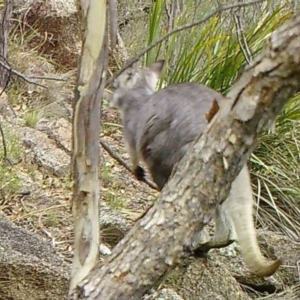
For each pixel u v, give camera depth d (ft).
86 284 15.70
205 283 27.25
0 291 23.47
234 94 13.93
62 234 29.30
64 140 37.68
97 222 16.47
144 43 50.14
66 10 48.42
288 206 36.83
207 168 14.51
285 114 38.04
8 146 34.19
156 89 34.58
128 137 31.17
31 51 46.60
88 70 15.66
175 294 25.02
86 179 16.22
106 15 15.47
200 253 27.73
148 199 34.88
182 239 15.01
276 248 31.42
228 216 25.64
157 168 28.76
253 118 13.70
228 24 41.50
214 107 14.78
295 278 29.94
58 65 47.29
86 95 15.78
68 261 26.91
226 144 14.16
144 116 29.84
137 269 15.28
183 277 27.09
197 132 26.63
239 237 21.29
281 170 37.63
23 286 23.66
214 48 40.27
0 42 40.55
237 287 27.63
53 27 48.26
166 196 15.01
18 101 41.04
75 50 48.03
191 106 27.68
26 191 31.94
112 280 15.47
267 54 13.16
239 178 22.70
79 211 16.37
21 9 48.98
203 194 14.69
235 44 38.29
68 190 33.37
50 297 23.76
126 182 36.27
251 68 13.51
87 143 16.03
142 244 15.17
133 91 32.12
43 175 34.32
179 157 27.27
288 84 13.16
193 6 44.37
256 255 20.34
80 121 15.93
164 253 15.08
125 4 57.11
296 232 35.37
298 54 12.73
